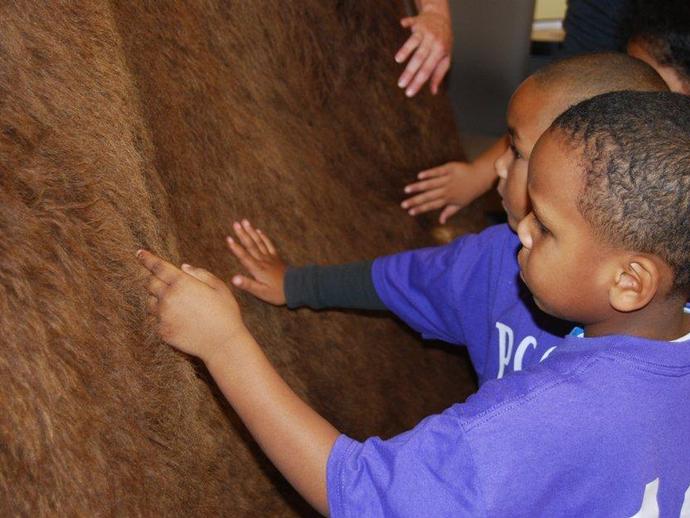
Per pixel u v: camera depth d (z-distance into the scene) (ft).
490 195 6.64
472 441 2.68
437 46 4.94
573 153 2.66
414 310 4.32
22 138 2.60
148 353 2.89
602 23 6.56
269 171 4.41
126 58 3.34
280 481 3.77
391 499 2.74
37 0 2.85
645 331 2.85
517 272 3.91
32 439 2.31
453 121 6.00
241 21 4.45
